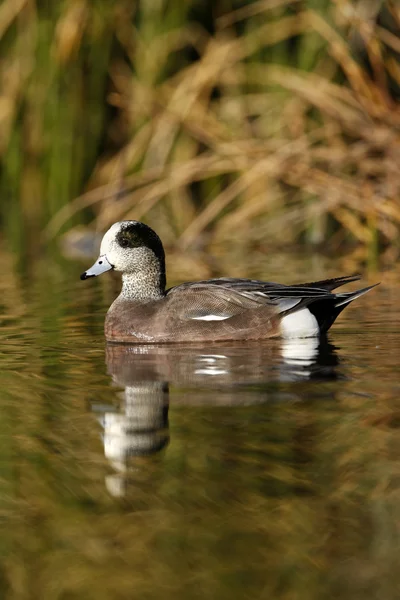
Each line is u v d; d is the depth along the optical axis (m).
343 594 5.38
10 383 9.67
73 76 22.05
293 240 20.06
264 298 12.02
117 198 21.41
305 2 19.05
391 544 5.95
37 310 13.94
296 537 6.05
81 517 6.38
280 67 19.97
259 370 10.02
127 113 22.58
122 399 8.96
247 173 18.69
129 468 7.17
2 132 23.11
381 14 18.11
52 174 22.89
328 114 18.52
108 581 5.61
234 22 21.11
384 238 17.86
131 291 12.62
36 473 7.12
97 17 21.36
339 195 17.83
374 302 13.78
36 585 5.60
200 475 6.99
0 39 22.22
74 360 10.79
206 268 17.28
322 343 11.36
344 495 6.59
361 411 8.32
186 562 5.79
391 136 17.28
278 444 7.54
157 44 21.33
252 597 5.38
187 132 21.58
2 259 19.45
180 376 9.87
